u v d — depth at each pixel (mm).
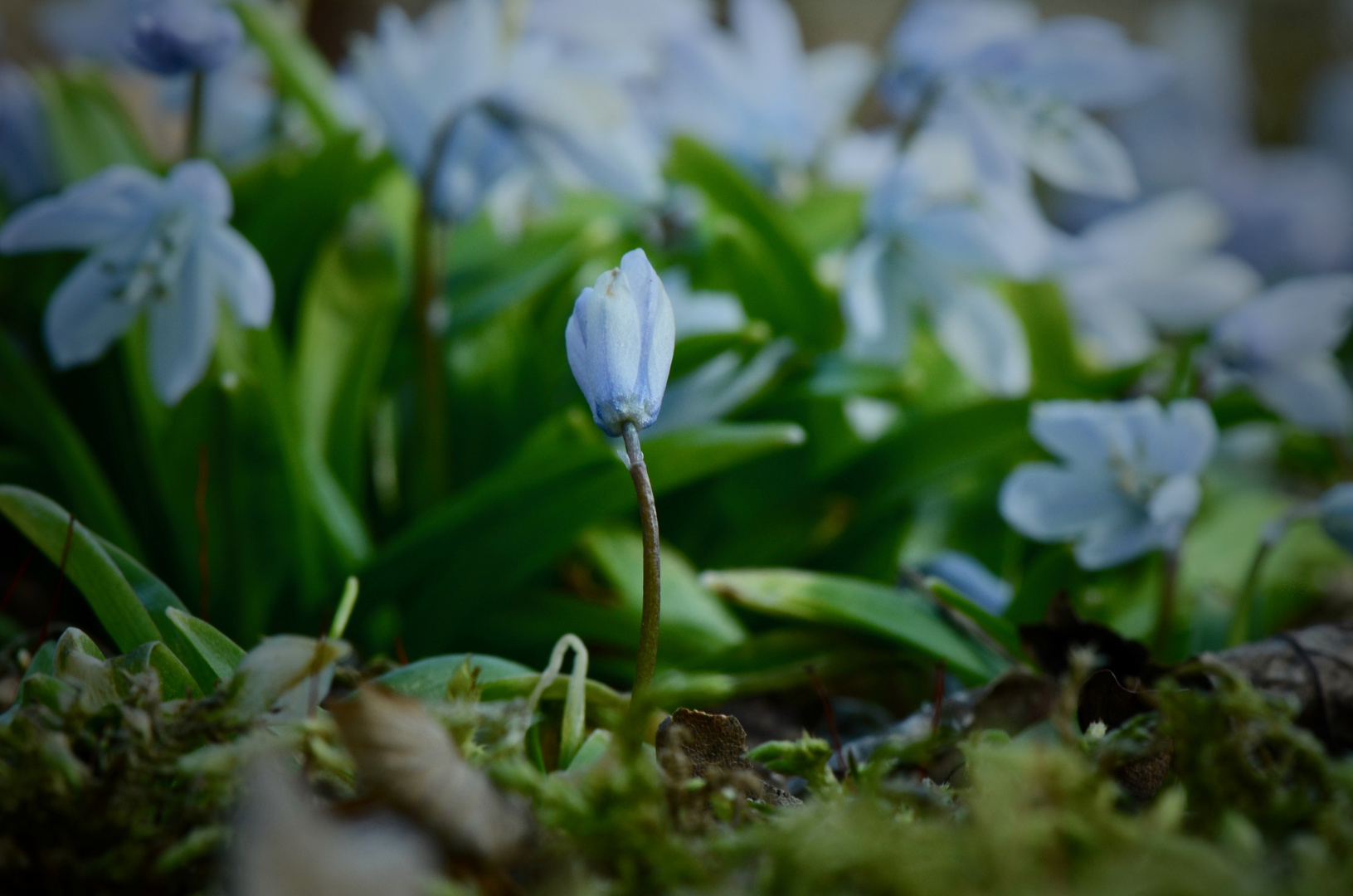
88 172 376
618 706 279
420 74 350
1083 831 244
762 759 274
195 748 256
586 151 348
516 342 384
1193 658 280
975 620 306
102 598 280
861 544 363
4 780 248
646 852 247
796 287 380
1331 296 345
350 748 249
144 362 335
